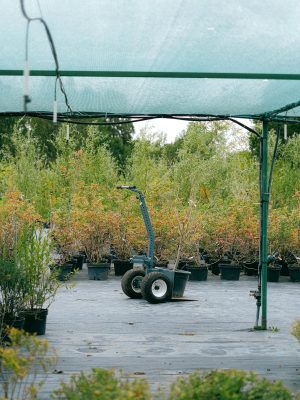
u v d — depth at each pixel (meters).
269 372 5.40
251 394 2.66
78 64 4.43
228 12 3.56
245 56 4.22
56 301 9.81
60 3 3.48
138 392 2.49
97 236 13.38
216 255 14.27
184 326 7.70
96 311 8.84
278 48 4.05
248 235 13.75
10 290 6.47
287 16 3.58
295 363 5.76
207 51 4.13
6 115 6.49
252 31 3.80
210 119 6.89
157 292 9.65
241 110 6.55
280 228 13.61
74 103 6.02
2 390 4.46
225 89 5.46
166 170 18.77
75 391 2.85
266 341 6.80
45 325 7.03
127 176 18.89
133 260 9.84
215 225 14.16
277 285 12.77
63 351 6.14
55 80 5.07
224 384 2.64
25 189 17.58
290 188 18.02
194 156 18.34
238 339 6.91
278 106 6.29
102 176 18.17
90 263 12.95
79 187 15.16
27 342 3.12
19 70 4.53
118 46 4.05
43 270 6.98
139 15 3.61
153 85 5.30
